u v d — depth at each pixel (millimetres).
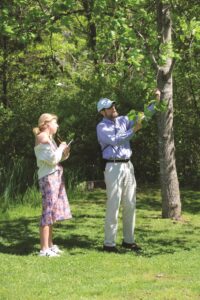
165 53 6977
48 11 7941
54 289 5113
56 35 13891
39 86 13664
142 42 7309
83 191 11516
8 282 5324
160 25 8562
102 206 9930
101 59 8031
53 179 6352
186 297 4887
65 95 12984
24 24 7504
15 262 6047
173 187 8812
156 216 9016
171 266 5926
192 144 12594
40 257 6273
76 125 11828
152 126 12047
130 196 6641
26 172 10844
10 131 11945
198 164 12758
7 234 7566
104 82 11820
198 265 5980
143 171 12945
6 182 10102
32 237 7379
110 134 6465
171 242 7160
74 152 12055
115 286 5191
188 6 9312
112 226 6574
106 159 6523
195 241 7230
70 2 6840
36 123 12055
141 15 7602
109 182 6512
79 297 4883
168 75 8664
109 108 6520
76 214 9086
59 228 7949
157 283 5297
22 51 13609
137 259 6223
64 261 6094
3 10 7371
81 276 5535
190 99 12492
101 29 7352
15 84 14148
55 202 6359
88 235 7504
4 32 7379
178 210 8836
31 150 11844
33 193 9930
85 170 12352
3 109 12188
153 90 6453
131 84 11688
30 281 5355
